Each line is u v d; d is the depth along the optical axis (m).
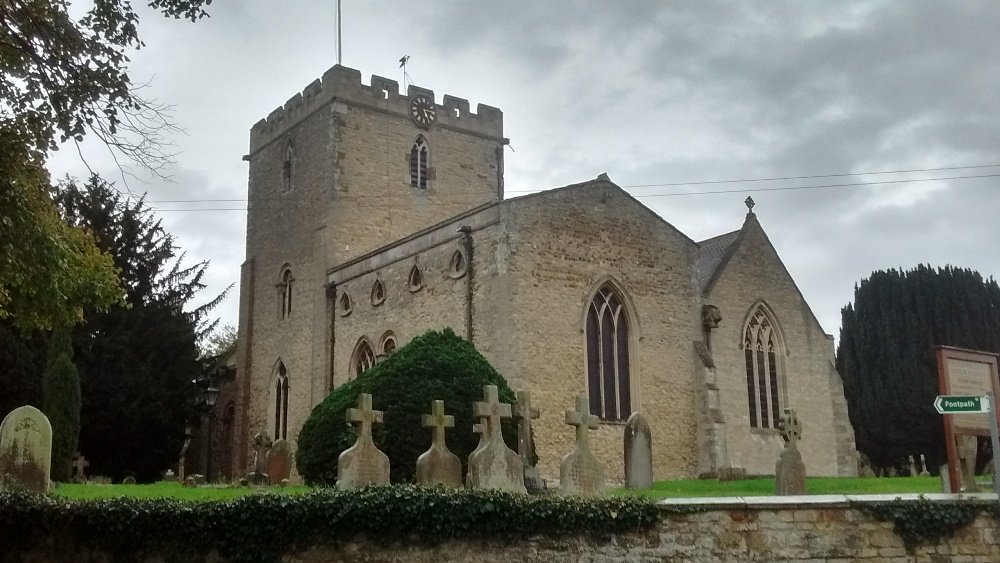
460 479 19.47
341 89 42.69
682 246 34.25
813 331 37.78
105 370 40.06
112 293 21.58
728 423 33.84
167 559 14.46
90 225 41.88
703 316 34.16
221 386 48.03
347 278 38.47
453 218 31.98
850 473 36.91
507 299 29.12
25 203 17.41
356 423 19.50
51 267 18.34
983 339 50.41
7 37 15.95
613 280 31.89
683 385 32.97
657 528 14.96
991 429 14.66
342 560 14.39
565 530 14.80
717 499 15.43
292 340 42.47
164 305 43.62
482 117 47.12
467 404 23.39
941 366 18.27
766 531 15.12
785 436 22.28
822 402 37.19
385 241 42.66
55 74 16.17
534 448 25.48
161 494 20.17
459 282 31.14
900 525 15.41
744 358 35.22
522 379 28.86
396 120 44.16
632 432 25.03
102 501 14.85
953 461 17.78
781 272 37.41
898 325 50.62
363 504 14.53
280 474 29.45
